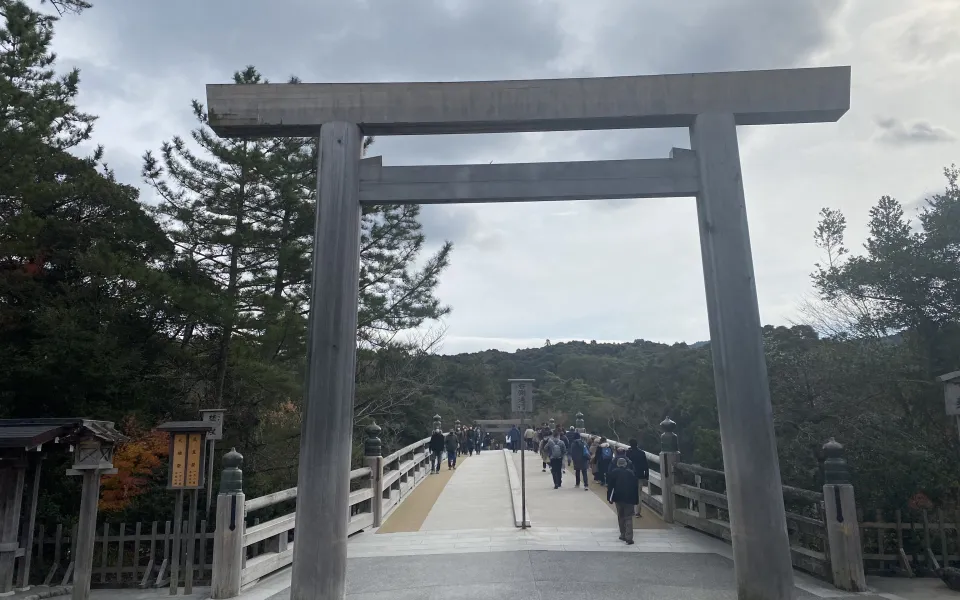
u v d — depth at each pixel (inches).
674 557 373.1
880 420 506.3
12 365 569.0
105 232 682.2
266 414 716.0
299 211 672.4
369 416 871.7
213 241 649.6
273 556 376.8
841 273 612.1
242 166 649.6
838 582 321.1
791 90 303.4
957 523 369.7
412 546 418.3
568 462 957.2
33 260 644.7
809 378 569.9
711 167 294.7
